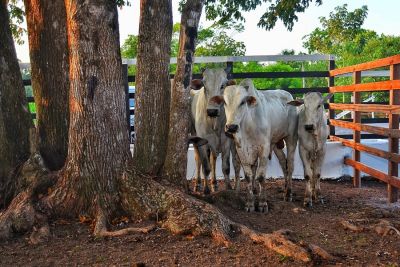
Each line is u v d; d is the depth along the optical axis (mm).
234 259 5273
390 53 23203
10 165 7441
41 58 7453
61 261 5344
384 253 5508
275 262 5180
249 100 6969
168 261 5246
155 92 6957
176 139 6820
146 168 6988
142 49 6953
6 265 5293
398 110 7910
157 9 6832
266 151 7480
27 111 7781
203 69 8992
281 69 23938
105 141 6469
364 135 11805
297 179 11047
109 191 6512
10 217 6250
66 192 6562
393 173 8281
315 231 6430
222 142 8180
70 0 6238
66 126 7516
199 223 5926
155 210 6297
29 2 7473
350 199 8789
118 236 5941
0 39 7496
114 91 6469
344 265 5133
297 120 8445
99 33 6238
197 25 6711
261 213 7355
